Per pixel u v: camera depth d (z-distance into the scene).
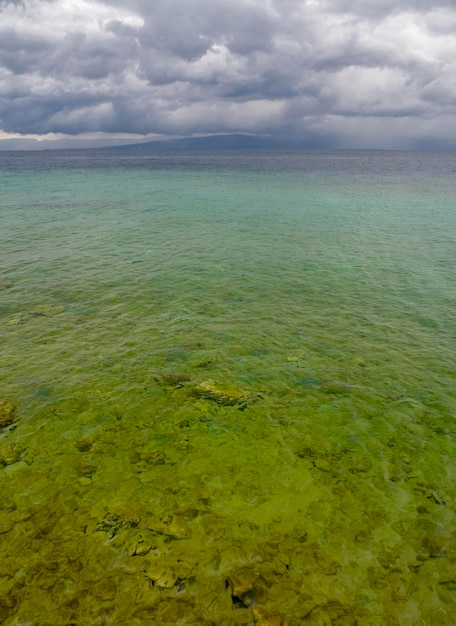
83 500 8.36
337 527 7.88
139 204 47.84
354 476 9.18
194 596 6.56
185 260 25.52
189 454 9.73
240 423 10.86
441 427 10.86
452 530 7.87
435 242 31.31
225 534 7.68
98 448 9.84
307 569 7.05
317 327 16.59
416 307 18.81
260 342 15.24
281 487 8.83
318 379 12.92
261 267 24.50
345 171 108.00
